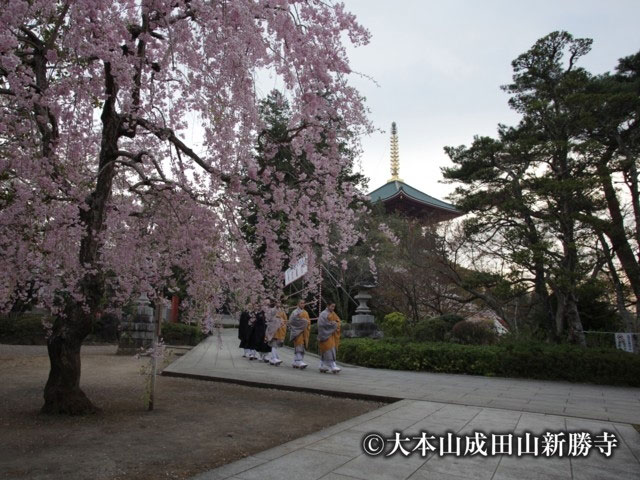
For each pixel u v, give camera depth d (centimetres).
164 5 536
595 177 1091
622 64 1347
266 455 414
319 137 608
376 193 3516
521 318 1609
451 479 360
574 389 876
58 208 499
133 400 688
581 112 1159
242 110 509
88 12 438
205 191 614
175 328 2105
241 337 1360
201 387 840
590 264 1157
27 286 587
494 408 640
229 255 633
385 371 1126
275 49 548
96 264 570
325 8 568
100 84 549
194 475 362
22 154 479
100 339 1888
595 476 373
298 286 1334
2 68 439
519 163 1291
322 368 1078
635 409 655
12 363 1172
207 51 518
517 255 1148
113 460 396
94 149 581
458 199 1438
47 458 397
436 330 1485
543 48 1298
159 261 671
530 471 383
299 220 632
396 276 1811
